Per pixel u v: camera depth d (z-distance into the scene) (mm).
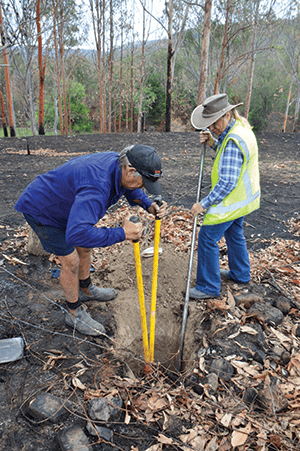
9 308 2793
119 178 1961
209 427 1924
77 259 2346
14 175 7273
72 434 1800
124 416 1973
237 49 23734
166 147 11547
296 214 5387
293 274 3453
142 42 23359
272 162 9531
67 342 2496
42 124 16656
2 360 2256
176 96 33219
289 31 25625
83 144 12094
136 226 1980
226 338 2543
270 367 2330
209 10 12828
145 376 2316
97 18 19766
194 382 2207
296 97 33031
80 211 1799
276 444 1838
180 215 5023
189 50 28469
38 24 14602
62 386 2117
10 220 4648
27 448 1757
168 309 3145
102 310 2965
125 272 3525
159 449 1792
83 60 30297
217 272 2893
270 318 2738
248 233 4668
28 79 19047
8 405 1980
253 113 32500
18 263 3461
